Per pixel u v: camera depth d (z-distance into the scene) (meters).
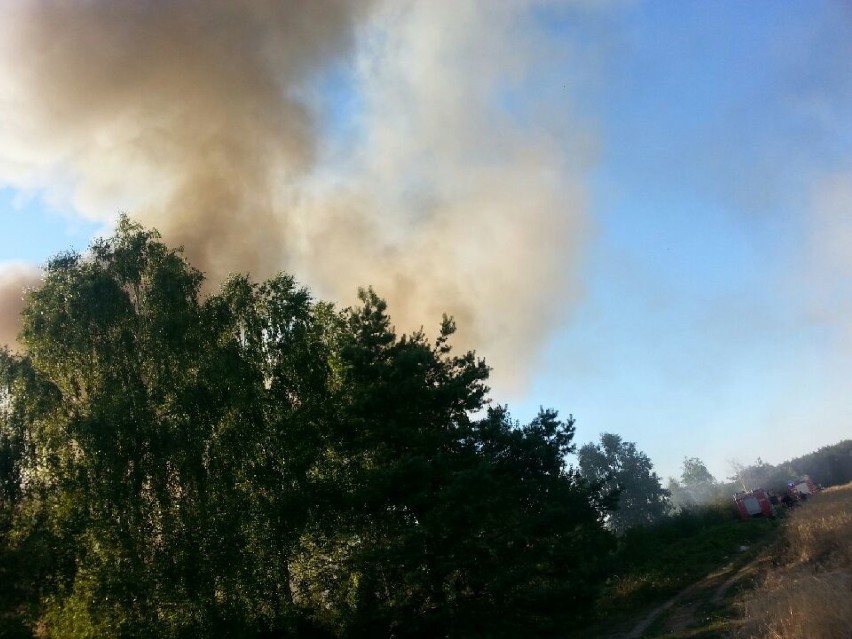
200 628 21.30
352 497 21.33
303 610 22.88
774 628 11.95
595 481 27.75
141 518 22.94
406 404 22.34
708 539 38.88
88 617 21.05
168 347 26.31
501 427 25.47
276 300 29.38
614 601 29.48
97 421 23.16
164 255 29.09
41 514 22.47
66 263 27.83
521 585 21.05
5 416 26.66
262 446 25.55
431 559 20.25
